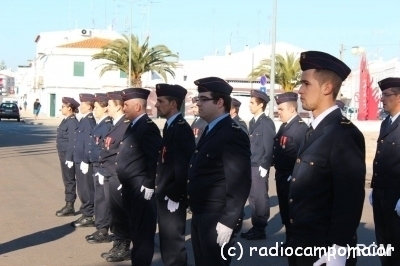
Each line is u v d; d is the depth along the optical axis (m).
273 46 24.38
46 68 65.94
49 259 8.22
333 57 4.35
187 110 43.44
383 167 6.59
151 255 7.41
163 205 6.81
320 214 4.32
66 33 75.75
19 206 12.19
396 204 6.43
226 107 5.64
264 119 9.72
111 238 9.32
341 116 4.34
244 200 5.42
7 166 20.02
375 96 38.34
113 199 8.13
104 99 9.61
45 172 18.47
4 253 8.49
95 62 63.84
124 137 7.52
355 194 4.19
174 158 6.71
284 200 8.55
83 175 10.30
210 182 5.53
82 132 10.34
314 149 4.32
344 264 4.21
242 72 63.31
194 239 5.73
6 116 55.38
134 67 46.78
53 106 65.25
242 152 5.44
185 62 65.00
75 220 10.87
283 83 45.09
